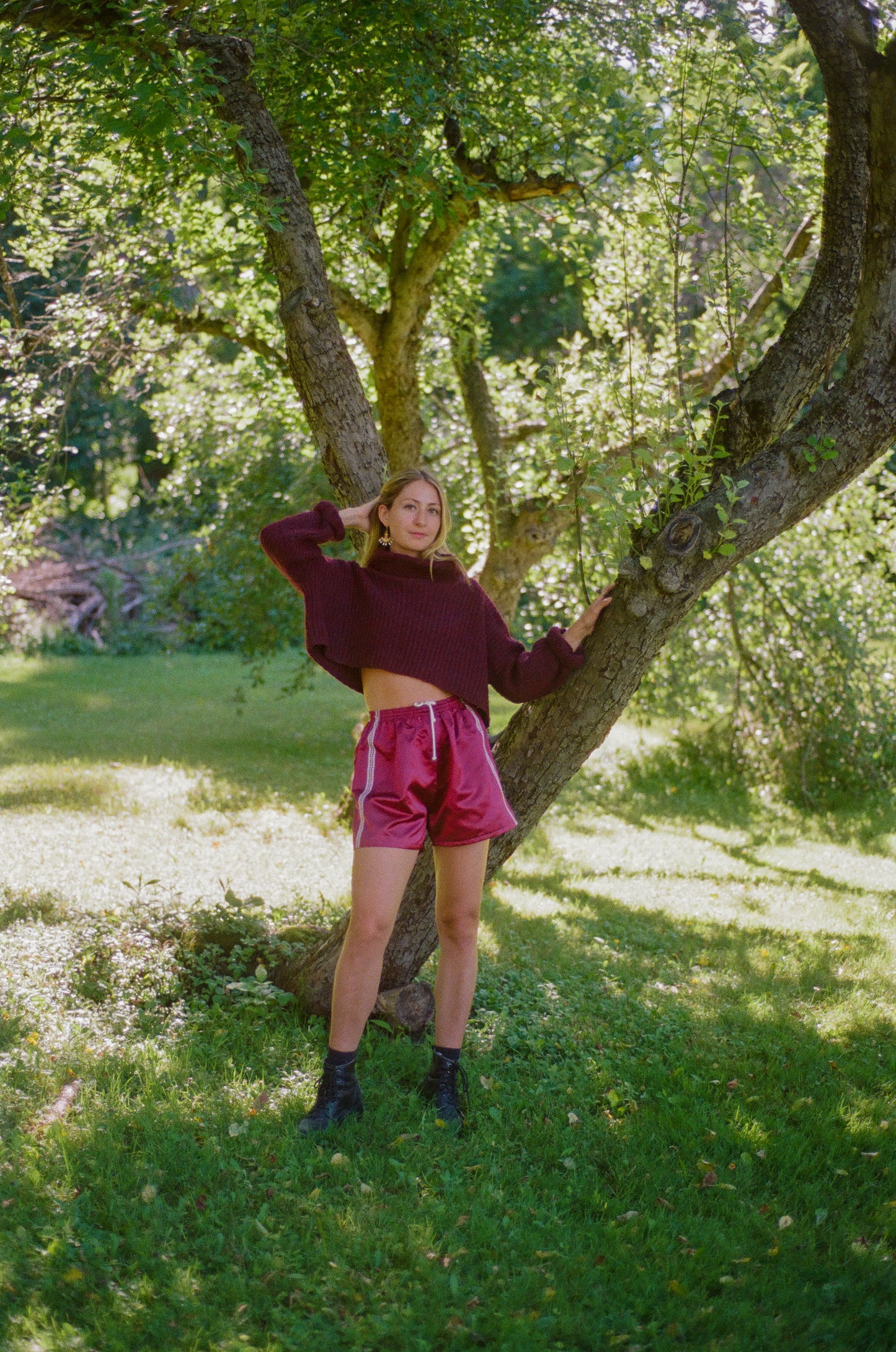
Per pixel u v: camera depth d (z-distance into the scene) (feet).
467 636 10.11
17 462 21.88
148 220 21.08
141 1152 9.02
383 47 15.76
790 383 11.09
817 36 9.96
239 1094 10.23
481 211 22.65
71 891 16.65
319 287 12.00
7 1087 9.85
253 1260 7.79
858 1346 7.32
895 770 28.86
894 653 30.53
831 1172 9.70
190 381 31.04
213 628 32.73
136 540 68.85
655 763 32.14
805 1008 13.94
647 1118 10.39
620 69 16.16
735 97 14.20
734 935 17.42
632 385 11.63
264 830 23.26
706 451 11.19
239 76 12.09
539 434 25.44
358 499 12.28
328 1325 7.23
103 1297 7.30
